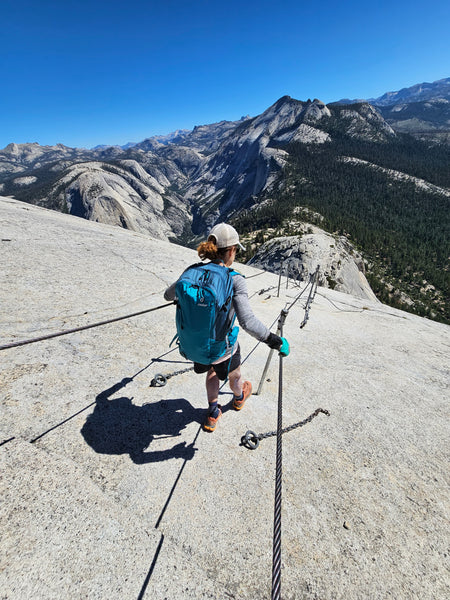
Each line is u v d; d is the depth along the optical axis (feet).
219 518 7.69
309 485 9.00
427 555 7.57
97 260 25.48
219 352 8.02
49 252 24.39
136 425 10.05
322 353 18.01
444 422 12.86
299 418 11.76
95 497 7.61
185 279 7.31
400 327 26.04
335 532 7.79
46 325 14.69
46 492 7.45
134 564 6.40
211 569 6.61
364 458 10.29
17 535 6.45
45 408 9.98
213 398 9.84
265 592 6.40
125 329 15.94
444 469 10.32
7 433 8.81
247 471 9.11
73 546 6.48
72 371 12.01
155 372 13.05
